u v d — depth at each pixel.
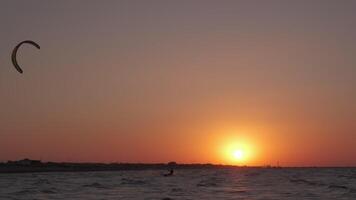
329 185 92.62
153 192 72.75
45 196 64.06
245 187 87.31
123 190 77.06
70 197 62.59
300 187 86.31
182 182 109.50
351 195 66.75
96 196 64.38
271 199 61.19
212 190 78.06
